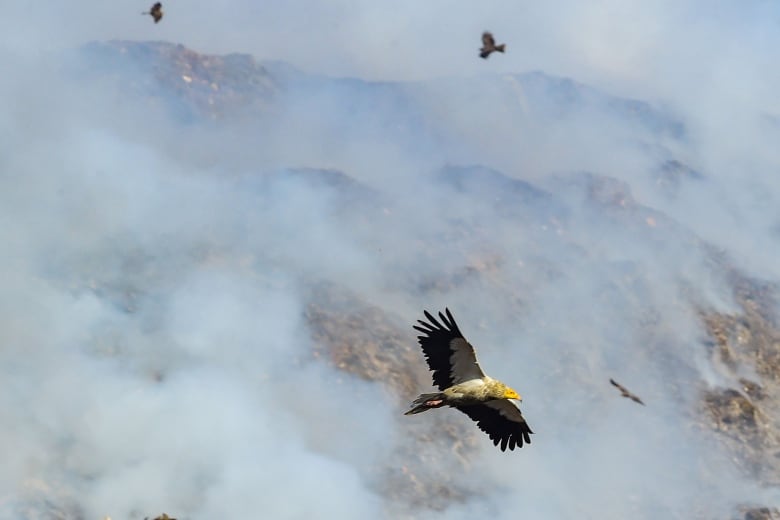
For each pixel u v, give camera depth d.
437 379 28.70
